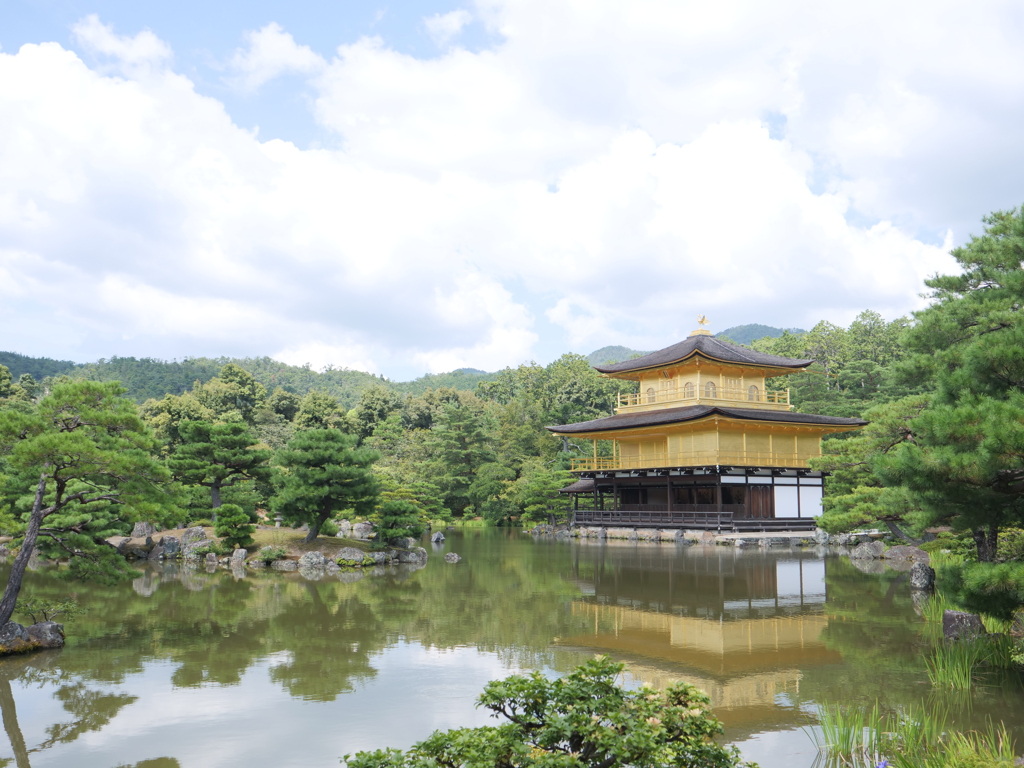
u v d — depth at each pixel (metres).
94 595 31.17
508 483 81.88
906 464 14.51
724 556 44.88
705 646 20.64
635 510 64.75
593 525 64.50
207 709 15.75
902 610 25.92
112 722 14.99
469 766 7.12
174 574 38.72
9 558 44.97
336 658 19.97
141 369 179.50
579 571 38.34
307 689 17.16
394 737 14.04
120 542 47.66
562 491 70.88
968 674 16.59
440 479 84.69
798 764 12.19
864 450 34.03
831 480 59.25
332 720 15.02
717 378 64.50
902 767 11.45
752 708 15.12
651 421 59.69
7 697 16.67
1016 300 21.59
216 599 30.00
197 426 51.09
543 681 8.40
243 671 18.73
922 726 13.73
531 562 43.12
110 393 22.64
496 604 28.23
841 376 94.44
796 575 35.53
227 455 50.44
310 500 42.78
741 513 57.91
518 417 106.75
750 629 22.91
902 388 78.62
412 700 16.25
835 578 34.34
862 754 12.59
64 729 14.59
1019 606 14.48
